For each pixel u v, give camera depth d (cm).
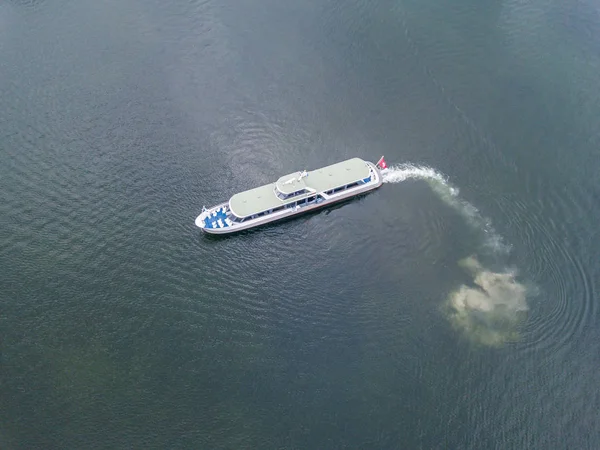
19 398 12406
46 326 13688
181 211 16400
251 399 12344
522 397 12425
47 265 14925
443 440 11819
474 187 17038
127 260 15100
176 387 12531
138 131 18538
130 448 11600
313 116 19175
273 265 15188
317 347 13300
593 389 12488
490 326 13700
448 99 19400
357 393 12475
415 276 14862
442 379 12750
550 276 14738
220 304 14125
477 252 15375
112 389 12525
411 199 16850
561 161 17450
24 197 16600
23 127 18600
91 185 16950
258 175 17462
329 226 16338
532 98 19200
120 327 13638
